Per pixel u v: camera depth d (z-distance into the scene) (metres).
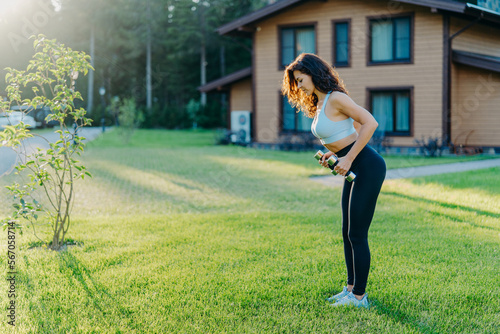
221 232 4.97
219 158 13.18
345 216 3.17
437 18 14.04
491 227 5.11
